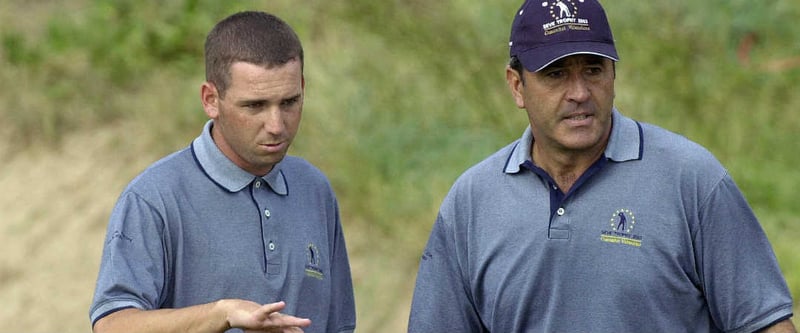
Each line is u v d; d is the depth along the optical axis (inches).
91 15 1169.4
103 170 1041.5
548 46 482.0
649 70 1021.2
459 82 1023.0
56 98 1107.3
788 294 487.2
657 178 488.1
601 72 486.6
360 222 934.4
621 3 1075.9
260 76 482.9
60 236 990.4
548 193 499.8
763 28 1064.2
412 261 898.1
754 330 483.5
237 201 508.7
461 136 979.3
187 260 501.0
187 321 457.4
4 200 1029.2
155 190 501.0
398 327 854.5
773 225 902.4
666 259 483.5
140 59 1128.8
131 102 1097.4
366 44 1071.0
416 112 1005.8
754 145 976.9
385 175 962.1
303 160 548.1
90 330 922.1
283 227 516.7
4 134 1093.8
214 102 505.0
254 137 490.3
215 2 1148.5
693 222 483.5
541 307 500.1
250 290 502.9
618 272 485.7
